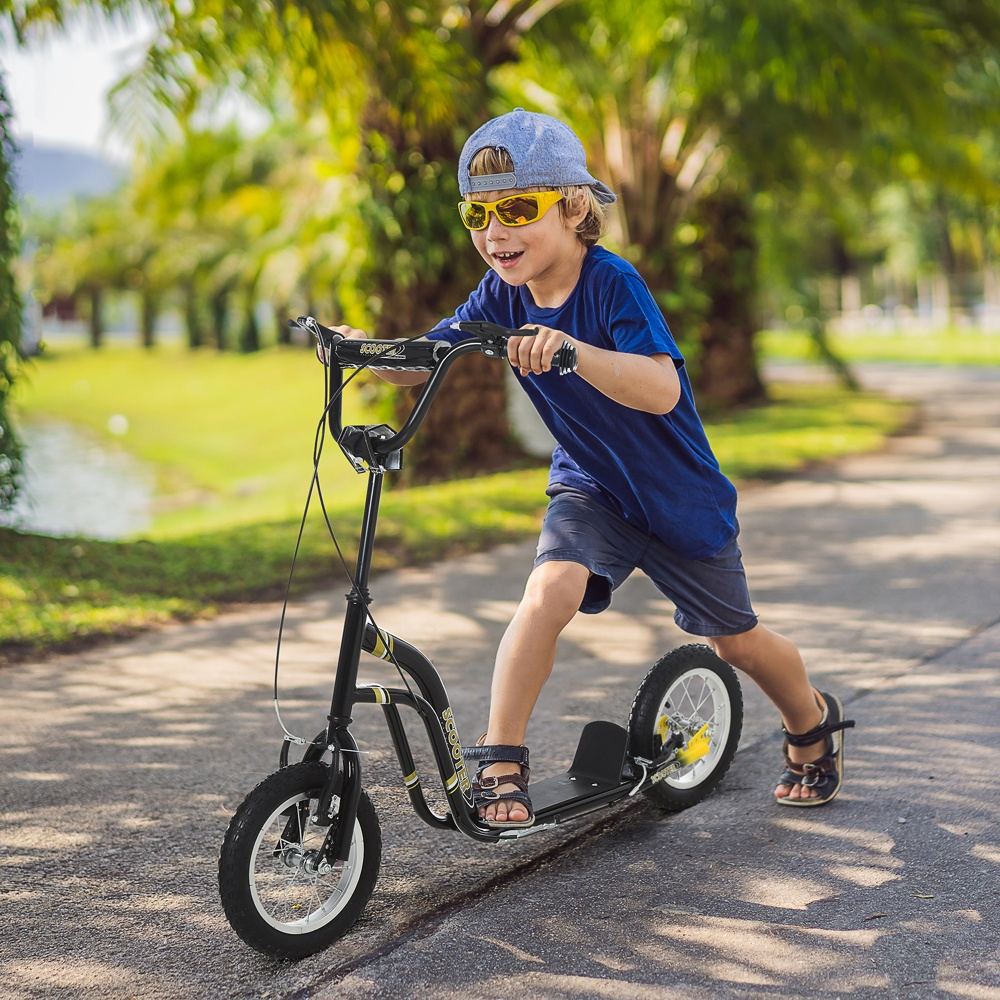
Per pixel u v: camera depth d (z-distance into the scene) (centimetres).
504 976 260
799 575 641
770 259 1769
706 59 1084
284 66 874
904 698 438
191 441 2003
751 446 1127
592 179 280
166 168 2069
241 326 4250
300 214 1898
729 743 359
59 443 2073
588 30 1127
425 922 285
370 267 1012
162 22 778
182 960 273
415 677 280
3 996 259
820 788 345
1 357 693
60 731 429
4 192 675
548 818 299
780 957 265
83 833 344
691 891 297
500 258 279
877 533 742
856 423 1328
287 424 2078
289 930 269
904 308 5100
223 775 387
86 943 282
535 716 434
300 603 612
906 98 1116
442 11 937
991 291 4472
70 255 4053
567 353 243
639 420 288
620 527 306
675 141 1380
